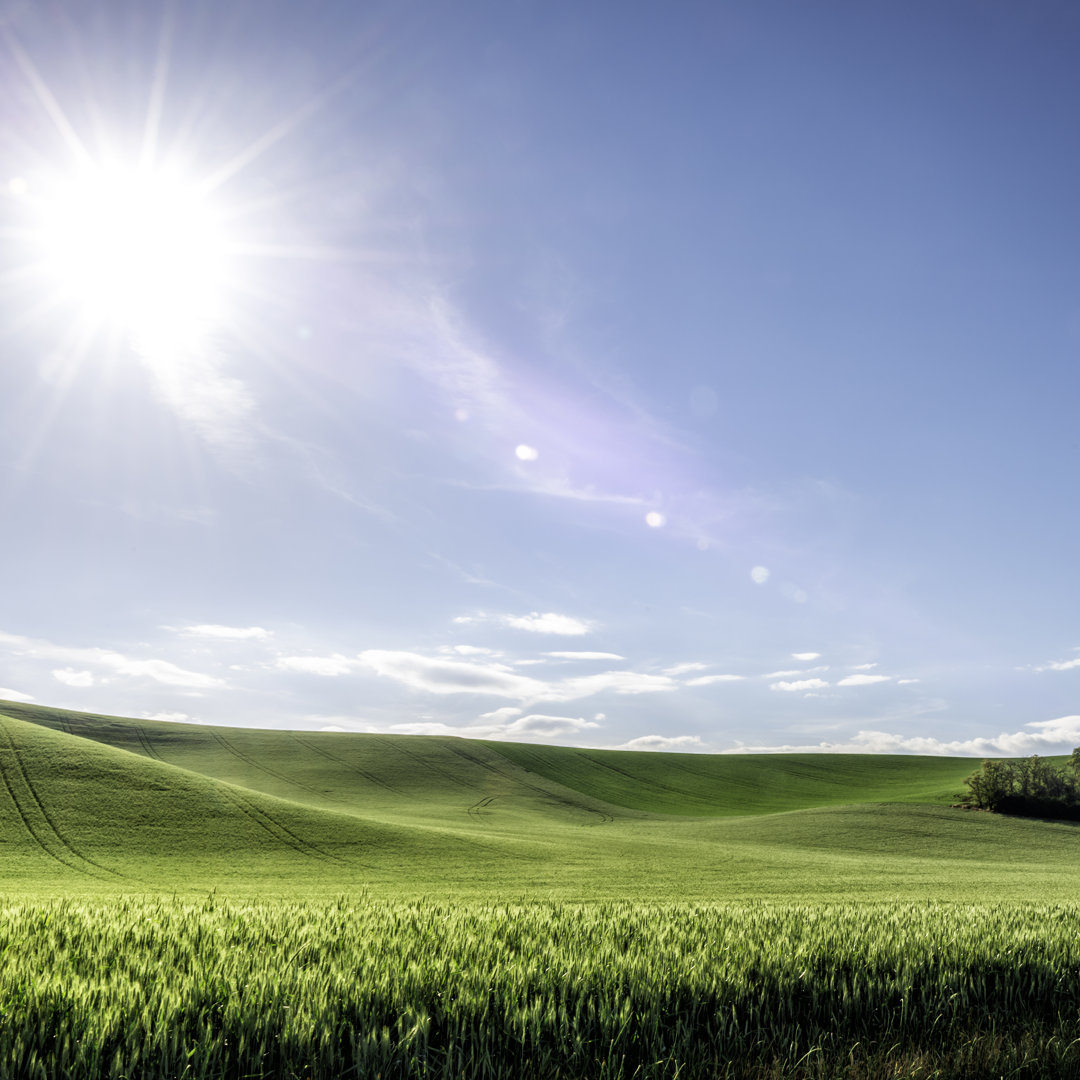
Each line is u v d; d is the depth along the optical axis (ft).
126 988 16.52
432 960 20.07
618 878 133.28
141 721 347.15
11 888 100.53
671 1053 17.12
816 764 391.45
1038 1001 23.32
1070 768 263.90
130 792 170.30
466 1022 16.90
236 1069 14.71
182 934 23.04
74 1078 13.46
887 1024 20.58
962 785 329.11
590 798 296.92
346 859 143.74
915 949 25.03
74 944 21.24
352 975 18.35
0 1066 13.24
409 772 305.53
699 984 20.13
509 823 231.71
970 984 23.09
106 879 115.24
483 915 30.50
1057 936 27.53
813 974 21.99
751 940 25.43
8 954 18.89
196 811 165.07
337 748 333.01
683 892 111.24
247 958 19.48
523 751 362.33
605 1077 16.21
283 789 266.57
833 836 221.87
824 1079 17.46
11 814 148.97
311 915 28.84
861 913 36.83
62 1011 15.20
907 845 210.38
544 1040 17.07
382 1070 14.89
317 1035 15.58
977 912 38.42
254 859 139.03
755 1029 19.51
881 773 377.71
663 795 316.40
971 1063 18.93
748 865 160.15
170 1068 14.25
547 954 21.70
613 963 21.06
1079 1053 19.72
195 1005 16.20
